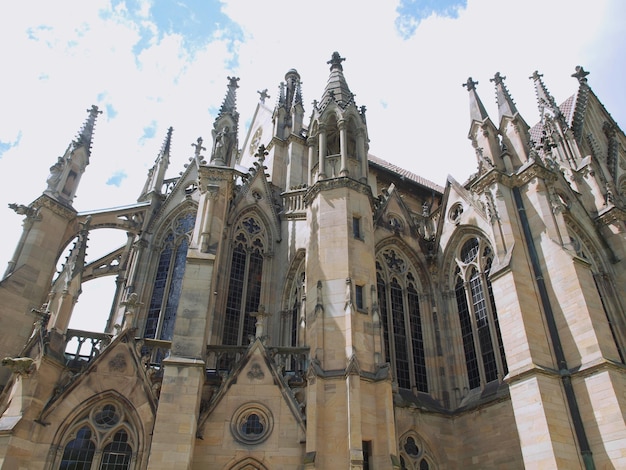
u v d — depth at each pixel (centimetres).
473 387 3381
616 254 3906
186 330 2561
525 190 3341
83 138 3888
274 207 3925
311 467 2302
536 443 2520
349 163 3453
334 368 2603
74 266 2688
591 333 2706
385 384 2561
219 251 2998
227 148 3522
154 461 2162
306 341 2833
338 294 2831
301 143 4631
